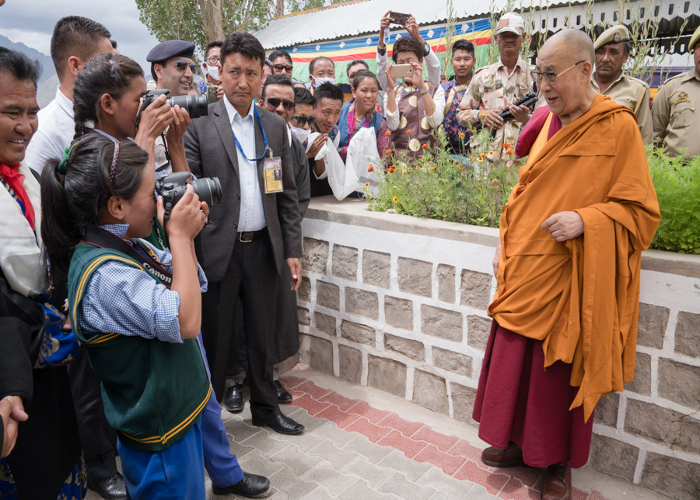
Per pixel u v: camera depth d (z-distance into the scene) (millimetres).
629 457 2531
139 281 1446
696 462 2340
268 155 2873
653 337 2393
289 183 3051
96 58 2062
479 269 2859
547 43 2164
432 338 3145
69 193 1436
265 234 2939
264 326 2973
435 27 8633
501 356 2432
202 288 1892
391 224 3209
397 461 2738
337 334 3668
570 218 2129
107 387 1591
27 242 1750
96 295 1421
